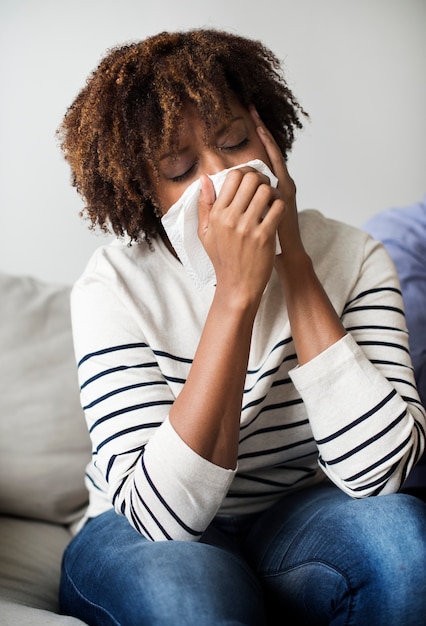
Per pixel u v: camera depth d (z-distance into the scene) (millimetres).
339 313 1169
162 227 1190
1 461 1474
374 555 916
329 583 958
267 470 1195
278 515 1128
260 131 1090
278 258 1081
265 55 1201
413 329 1624
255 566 1090
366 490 1023
